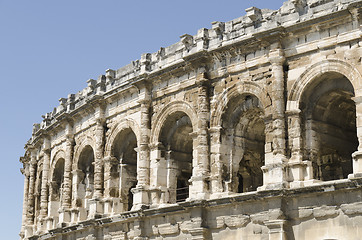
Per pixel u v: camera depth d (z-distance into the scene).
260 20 48.19
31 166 82.25
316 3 44.28
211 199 46.50
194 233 47.31
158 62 56.16
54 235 64.94
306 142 44.59
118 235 55.69
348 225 39.59
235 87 48.38
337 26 43.06
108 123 61.25
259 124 50.72
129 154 61.12
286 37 45.62
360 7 41.25
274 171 43.81
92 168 66.31
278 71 45.34
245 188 55.47
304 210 41.81
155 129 54.88
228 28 50.69
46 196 74.06
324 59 43.41
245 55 48.19
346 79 43.56
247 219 44.75
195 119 50.94
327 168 48.78
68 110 68.88
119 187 59.97
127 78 60.06
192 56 50.66
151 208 53.09
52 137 74.25
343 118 47.91
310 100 45.19
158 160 54.28
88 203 64.75
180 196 57.59
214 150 48.94
